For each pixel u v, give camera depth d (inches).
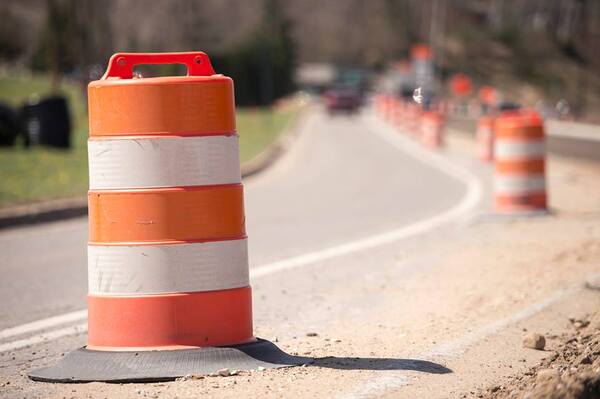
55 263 715.4
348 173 1656.0
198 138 354.9
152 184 353.4
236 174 365.4
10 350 431.2
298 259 698.2
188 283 356.5
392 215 994.1
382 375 353.1
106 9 3772.1
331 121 4266.7
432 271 629.0
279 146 2449.6
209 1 5880.9
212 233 358.6
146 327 354.9
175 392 331.0
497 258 666.2
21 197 1128.2
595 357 366.0
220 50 5452.8
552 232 800.9
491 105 4726.9
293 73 7495.1
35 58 6727.4
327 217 990.4
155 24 4726.9
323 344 418.3
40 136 1824.6
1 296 576.7
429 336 430.0
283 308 514.3
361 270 643.5
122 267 355.3
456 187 1317.7
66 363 360.5
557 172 1485.0
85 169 1512.1
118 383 346.0
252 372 353.7
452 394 329.4
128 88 352.5
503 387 335.3
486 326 445.4
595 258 639.1
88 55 3250.5
